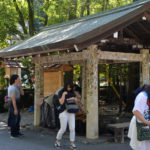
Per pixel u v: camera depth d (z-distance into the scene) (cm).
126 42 743
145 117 398
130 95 1110
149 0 654
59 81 905
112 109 1262
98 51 668
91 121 668
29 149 603
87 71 672
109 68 1491
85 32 578
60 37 683
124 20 627
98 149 593
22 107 1369
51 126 825
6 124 951
